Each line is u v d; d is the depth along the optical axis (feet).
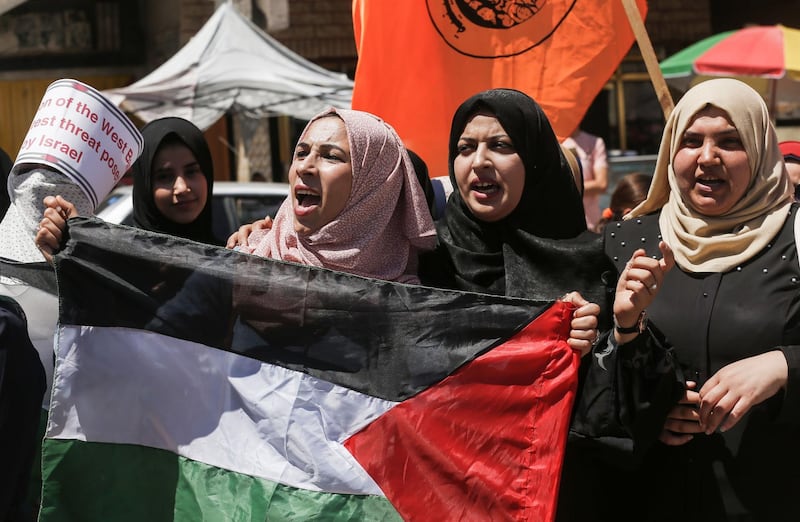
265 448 9.29
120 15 40.50
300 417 9.28
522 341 9.04
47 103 10.52
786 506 9.00
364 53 14.24
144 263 9.61
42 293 10.87
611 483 9.77
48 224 9.70
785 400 8.73
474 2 14.39
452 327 9.18
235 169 38.99
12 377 9.43
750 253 9.36
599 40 14.29
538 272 10.11
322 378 9.31
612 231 10.23
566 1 14.32
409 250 10.50
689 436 9.16
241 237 11.80
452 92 14.44
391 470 9.11
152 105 26.32
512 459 8.95
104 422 9.53
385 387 9.21
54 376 9.50
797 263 9.21
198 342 9.52
